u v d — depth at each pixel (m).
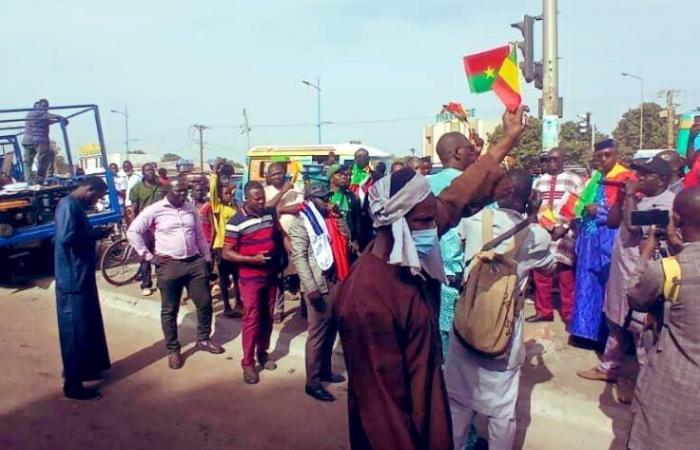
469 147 3.85
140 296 8.48
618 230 4.93
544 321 6.54
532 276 6.73
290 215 5.47
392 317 2.14
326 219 5.11
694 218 2.64
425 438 2.22
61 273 5.20
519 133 2.61
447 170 3.78
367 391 2.12
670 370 2.67
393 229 2.19
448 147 3.85
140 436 4.60
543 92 8.58
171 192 5.86
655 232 3.17
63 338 5.23
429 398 2.24
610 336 4.85
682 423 2.64
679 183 4.93
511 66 2.62
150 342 6.86
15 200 9.75
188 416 4.93
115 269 9.44
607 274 5.33
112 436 4.61
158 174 9.43
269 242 5.46
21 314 8.23
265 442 4.46
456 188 2.55
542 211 5.87
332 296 4.95
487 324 3.19
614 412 4.42
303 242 4.94
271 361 5.96
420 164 8.76
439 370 2.30
